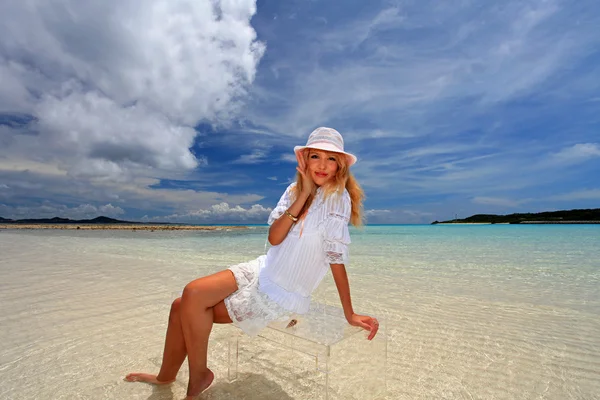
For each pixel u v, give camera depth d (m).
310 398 2.14
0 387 2.24
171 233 29.02
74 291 4.91
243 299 2.11
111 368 2.53
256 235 25.53
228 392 2.22
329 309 2.56
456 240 18.73
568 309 4.20
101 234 25.34
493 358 2.80
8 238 18.09
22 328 3.37
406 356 2.84
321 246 2.20
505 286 5.56
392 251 11.98
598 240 17.31
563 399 2.18
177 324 2.14
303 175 2.22
